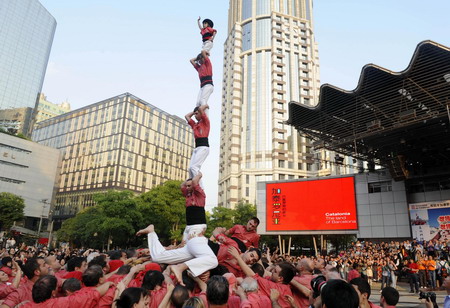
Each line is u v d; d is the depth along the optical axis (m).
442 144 28.67
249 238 8.17
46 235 80.00
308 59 87.88
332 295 2.56
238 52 89.00
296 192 35.31
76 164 112.62
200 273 5.23
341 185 33.78
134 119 111.44
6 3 90.19
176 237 48.78
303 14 93.75
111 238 53.62
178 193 51.47
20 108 90.56
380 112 26.94
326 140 32.91
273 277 4.95
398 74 22.36
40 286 3.95
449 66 20.84
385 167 35.25
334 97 26.80
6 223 56.34
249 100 83.31
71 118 123.00
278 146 76.56
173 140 127.00
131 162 106.75
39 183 82.00
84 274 4.52
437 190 30.70
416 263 20.66
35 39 97.56
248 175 76.12
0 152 75.31
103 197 50.25
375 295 17.83
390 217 31.06
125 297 3.47
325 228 33.09
